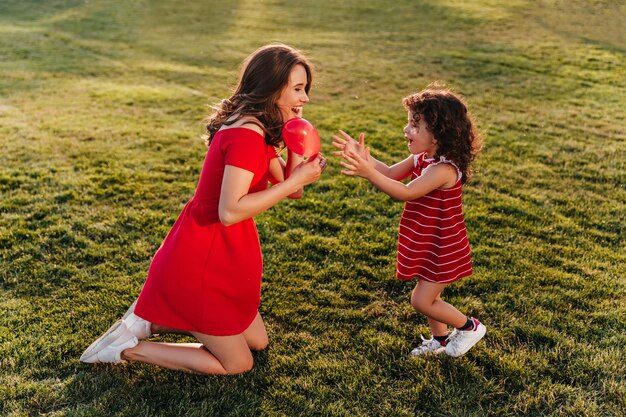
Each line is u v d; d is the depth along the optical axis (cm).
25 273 357
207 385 264
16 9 2039
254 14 2028
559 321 315
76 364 276
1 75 1055
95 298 332
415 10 2036
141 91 959
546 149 647
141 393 257
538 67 1187
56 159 574
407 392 263
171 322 259
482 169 570
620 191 520
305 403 255
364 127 748
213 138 245
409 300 339
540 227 439
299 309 329
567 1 2042
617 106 883
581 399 255
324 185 517
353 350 293
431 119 248
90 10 2048
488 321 316
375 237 417
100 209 456
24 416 242
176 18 1945
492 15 1878
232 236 250
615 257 393
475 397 260
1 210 447
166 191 501
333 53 1394
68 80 1037
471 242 413
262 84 234
